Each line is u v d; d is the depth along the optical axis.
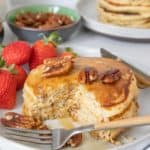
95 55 0.58
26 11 0.66
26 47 0.55
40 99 0.49
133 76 0.51
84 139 0.47
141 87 0.54
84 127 0.46
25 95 0.50
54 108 0.50
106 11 0.65
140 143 0.46
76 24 0.63
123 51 0.63
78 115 0.49
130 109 0.48
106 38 0.66
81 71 0.50
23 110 0.50
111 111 0.47
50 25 0.62
